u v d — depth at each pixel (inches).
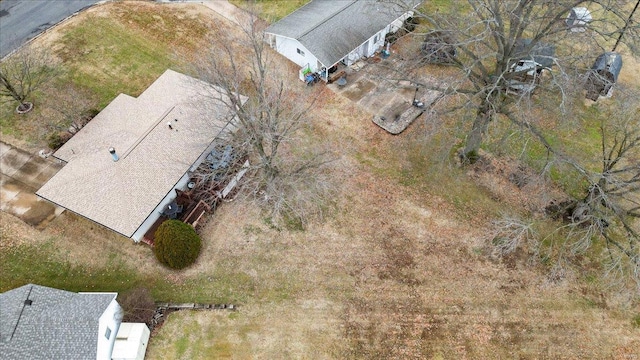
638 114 1059.9
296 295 876.6
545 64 1098.7
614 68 1123.9
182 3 1425.9
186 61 1266.0
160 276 901.8
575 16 1055.6
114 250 933.8
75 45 1307.8
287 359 805.2
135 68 1259.8
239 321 845.8
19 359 695.1
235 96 949.2
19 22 1370.6
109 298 776.3
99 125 1005.8
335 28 1210.0
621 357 799.1
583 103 1153.4
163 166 932.6
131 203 884.0
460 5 1379.2
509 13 820.0
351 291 880.3
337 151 1082.1
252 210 988.6
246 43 1167.6
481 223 966.4
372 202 1000.9
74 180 912.9
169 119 997.2
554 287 880.9
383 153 1080.8
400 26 1185.4
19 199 1003.9
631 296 862.5
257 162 1038.4
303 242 944.9
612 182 781.9
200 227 964.0
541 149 1079.6
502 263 911.7
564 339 820.0
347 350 813.9
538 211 984.9
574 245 899.4
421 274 899.4
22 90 1139.3
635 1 1310.3
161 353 810.2
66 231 958.4
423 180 1034.7
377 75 1131.9
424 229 959.6
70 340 719.7
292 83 1215.6
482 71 912.3
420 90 1189.7
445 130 1016.9
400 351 811.4
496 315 848.3
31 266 916.6
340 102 1177.4
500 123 1131.3
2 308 751.1
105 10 1405.0
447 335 827.4
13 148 1090.1
